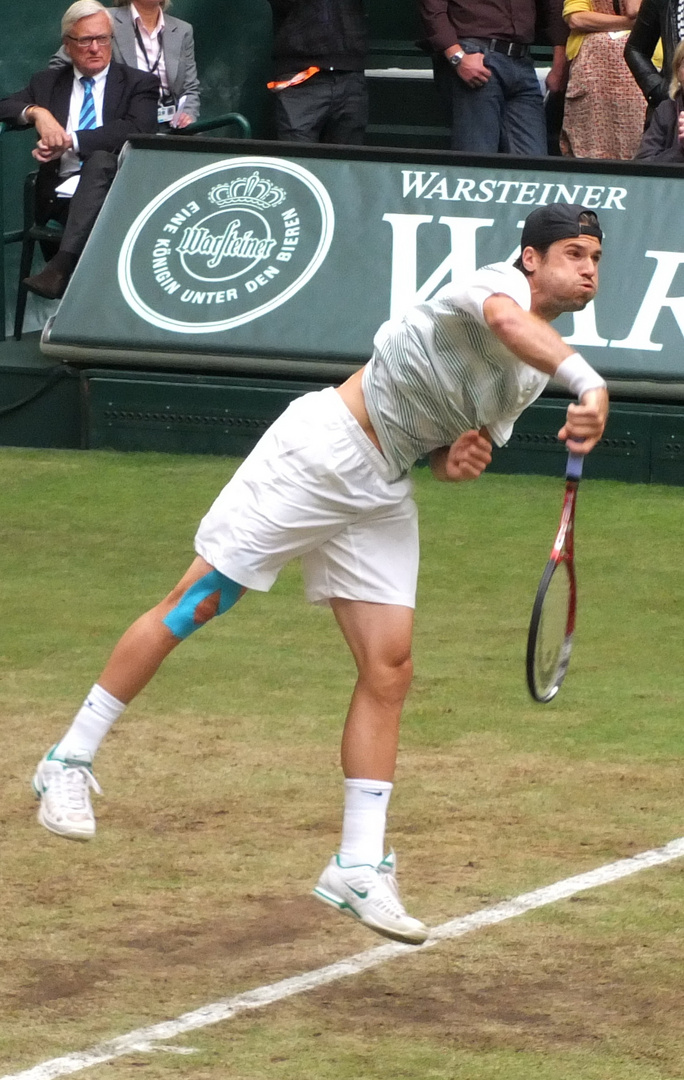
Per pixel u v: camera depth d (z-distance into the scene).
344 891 14.91
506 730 21.53
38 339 40.62
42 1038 13.88
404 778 19.91
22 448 36.69
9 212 44.12
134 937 15.87
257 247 35.91
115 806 19.09
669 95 36.72
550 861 17.56
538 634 14.97
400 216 35.62
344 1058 13.56
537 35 43.94
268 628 25.88
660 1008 14.43
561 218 14.80
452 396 15.02
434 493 33.16
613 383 33.12
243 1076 13.26
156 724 21.73
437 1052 13.68
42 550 29.61
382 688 15.38
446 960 15.38
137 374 35.84
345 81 44.38
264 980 15.02
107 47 38.69
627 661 24.33
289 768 20.28
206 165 37.12
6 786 19.62
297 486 15.27
